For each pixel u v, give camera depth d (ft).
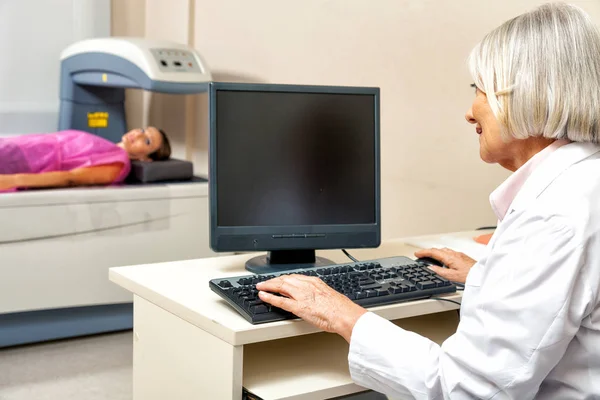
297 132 5.42
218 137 5.28
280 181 5.41
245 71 11.26
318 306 4.17
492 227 7.41
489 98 3.88
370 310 4.49
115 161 9.98
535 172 3.80
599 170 3.62
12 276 9.10
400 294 4.64
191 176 10.77
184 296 4.67
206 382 4.34
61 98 11.24
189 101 12.28
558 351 3.42
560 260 3.40
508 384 3.47
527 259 3.49
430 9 8.57
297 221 5.44
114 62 10.43
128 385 8.61
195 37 12.14
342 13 9.67
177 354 4.65
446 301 4.79
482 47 3.98
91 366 9.13
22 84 11.75
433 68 8.62
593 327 3.51
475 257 6.01
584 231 3.42
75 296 9.54
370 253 6.12
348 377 4.38
